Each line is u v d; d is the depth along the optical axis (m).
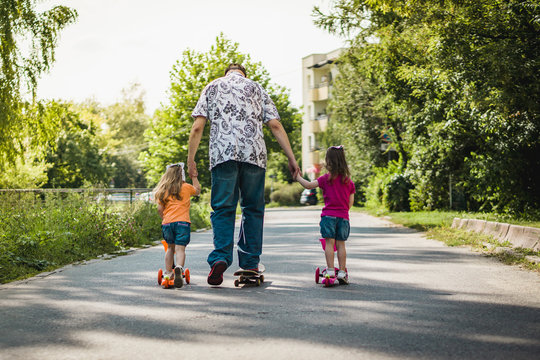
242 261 6.32
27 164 22.56
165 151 42.03
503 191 15.44
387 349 3.68
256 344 3.84
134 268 8.20
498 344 3.77
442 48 11.91
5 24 13.62
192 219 19.62
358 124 33.28
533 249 9.16
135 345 3.85
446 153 19.69
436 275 7.06
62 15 14.16
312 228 17.78
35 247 8.77
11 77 13.87
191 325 4.42
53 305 5.30
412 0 12.23
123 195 14.47
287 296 5.64
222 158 6.14
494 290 5.91
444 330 4.17
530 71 10.86
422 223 17.45
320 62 61.50
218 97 6.28
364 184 38.75
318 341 3.90
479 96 11.78
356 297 5.56
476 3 11.45
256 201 6.29
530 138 14.02
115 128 84.81
